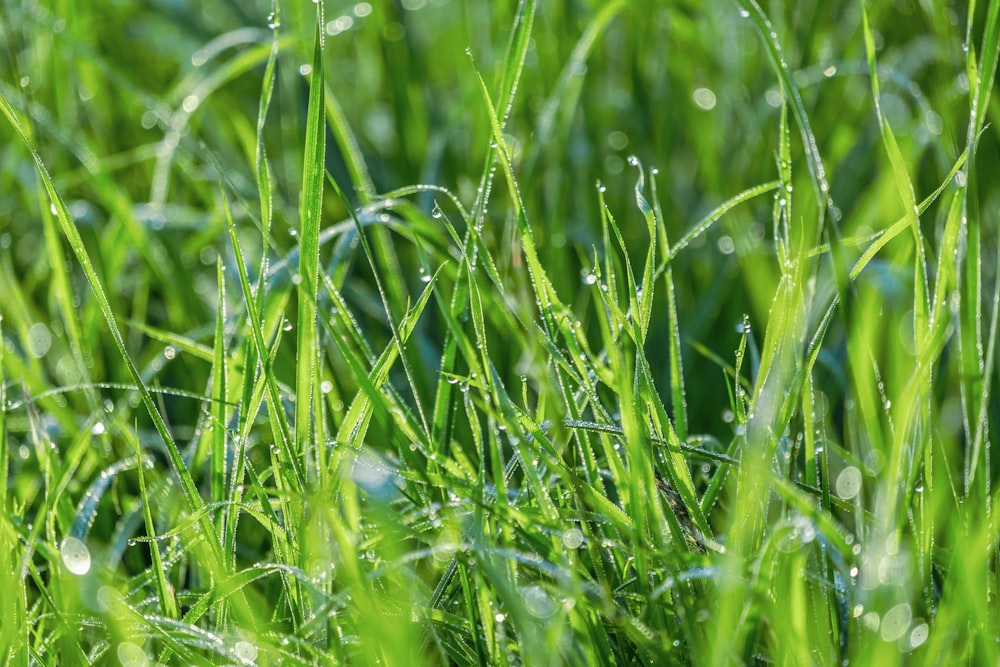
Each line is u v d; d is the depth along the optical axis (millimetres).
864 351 765
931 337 759
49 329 969
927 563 761
